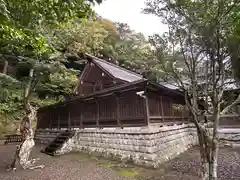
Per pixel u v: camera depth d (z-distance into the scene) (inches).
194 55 121.6
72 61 748.0
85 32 753.0
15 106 595.5
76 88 498.3
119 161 273.0
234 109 400.5
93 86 495.8
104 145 316.2
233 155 294.0
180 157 299.3
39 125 594.9
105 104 343.3
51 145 382.0
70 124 438.3
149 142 249.3
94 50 807.7
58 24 172.9
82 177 201.9
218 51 108.5
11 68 621.6
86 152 345.4
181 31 120.7
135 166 244.2
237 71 109.5
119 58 925.2
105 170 228.4
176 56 126.4
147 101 276.2
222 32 108.2
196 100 123.9
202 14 108.3
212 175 108.6
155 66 140.0
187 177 192.5
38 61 330.3
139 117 278.8
